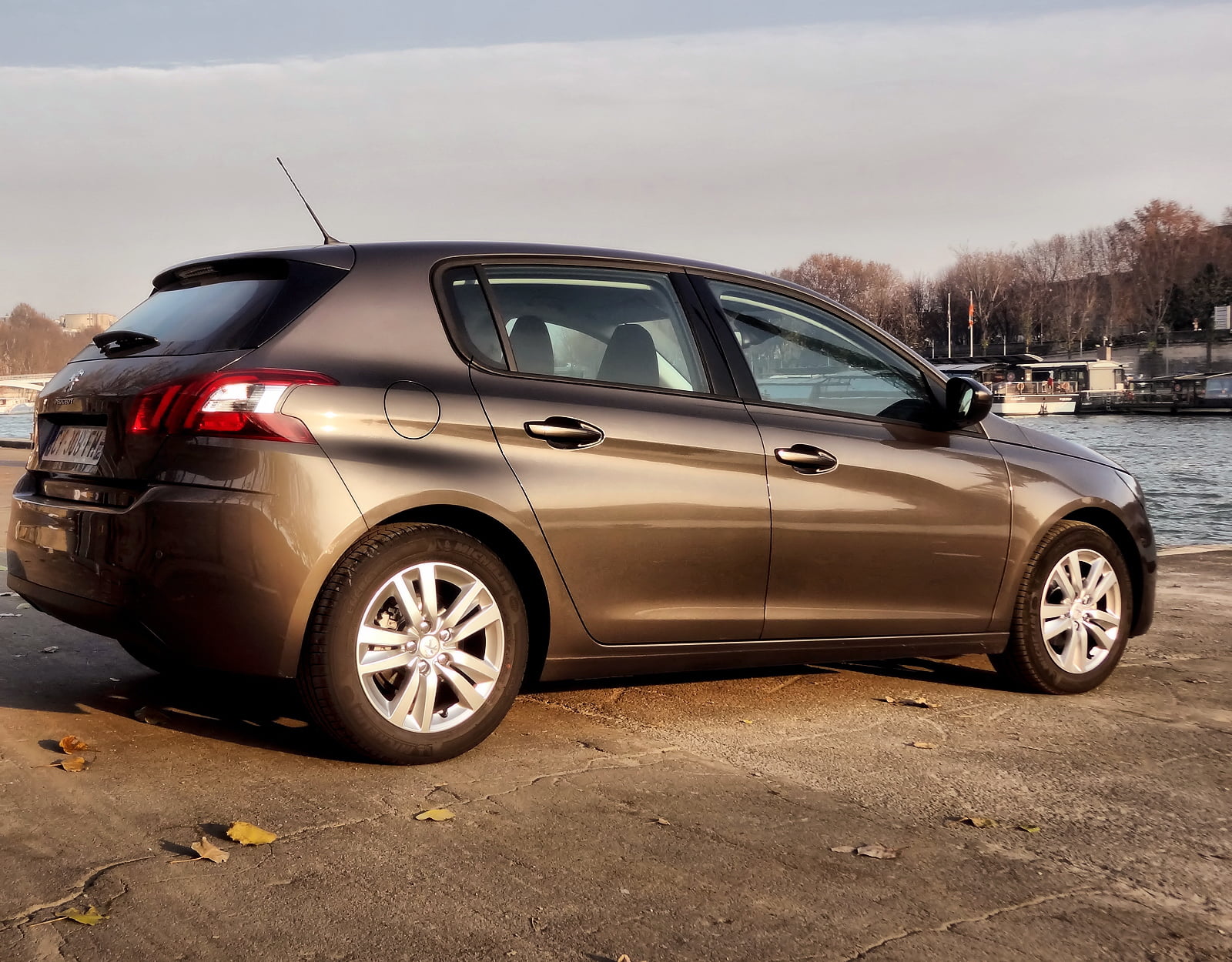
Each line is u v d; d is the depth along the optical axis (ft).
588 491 11.94
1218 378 244.63
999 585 14.96
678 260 13.67
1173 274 406.00
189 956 7.46
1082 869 9.43
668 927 8.10
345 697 10.82
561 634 12.06
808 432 13.53
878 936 8.09
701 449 12.65
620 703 14.21
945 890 8.91
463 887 8.61
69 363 12.84
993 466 14.90
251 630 10.53
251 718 12.84
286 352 10.93
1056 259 442.50
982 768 12.07
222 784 10.66
